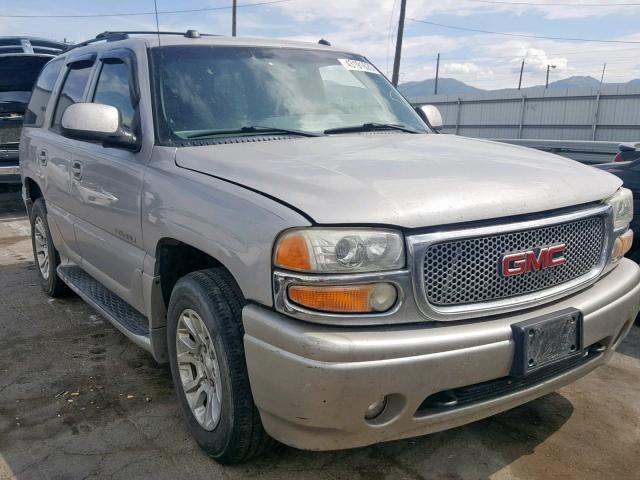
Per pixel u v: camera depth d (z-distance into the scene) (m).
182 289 2.76
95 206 3.70
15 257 6.67
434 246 2.24
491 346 2.27
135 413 3.26
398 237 2.19
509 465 2.79
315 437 2.27
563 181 2.65
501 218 2.37
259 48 3.76
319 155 2.80
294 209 2.24
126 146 3.24
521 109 27.64
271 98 3.46
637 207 4.62
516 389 2.49
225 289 2.57
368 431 2.25
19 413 3.26
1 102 9.02
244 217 2.37
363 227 2.18
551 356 2.43
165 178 2.91
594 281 2.72
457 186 2.39
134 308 3.63
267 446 2.67
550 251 2.48
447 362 2.21
